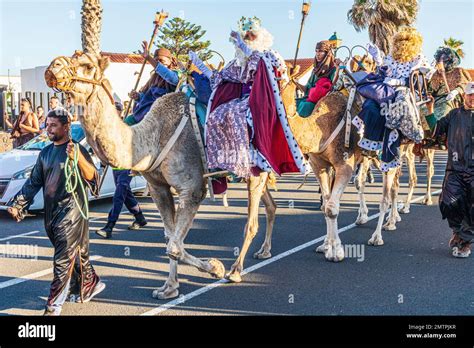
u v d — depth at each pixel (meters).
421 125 7.43
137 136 5.86
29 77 30.72
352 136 7.53
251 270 7.46
